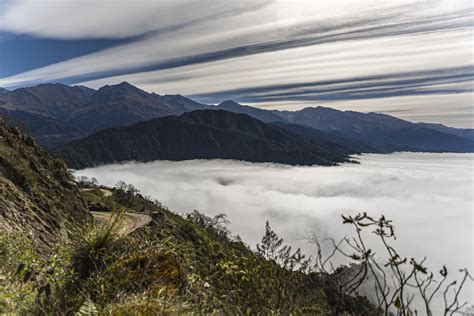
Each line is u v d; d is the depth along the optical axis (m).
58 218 13.33
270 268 2.51
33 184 14.91
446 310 1.42
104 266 3.38
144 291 2.82
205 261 3.36
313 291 2.05
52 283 2.87
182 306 2.74
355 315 1.64
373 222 1.75
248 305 2.50
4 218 9.02
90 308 2.69
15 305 2.69
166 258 3.26
